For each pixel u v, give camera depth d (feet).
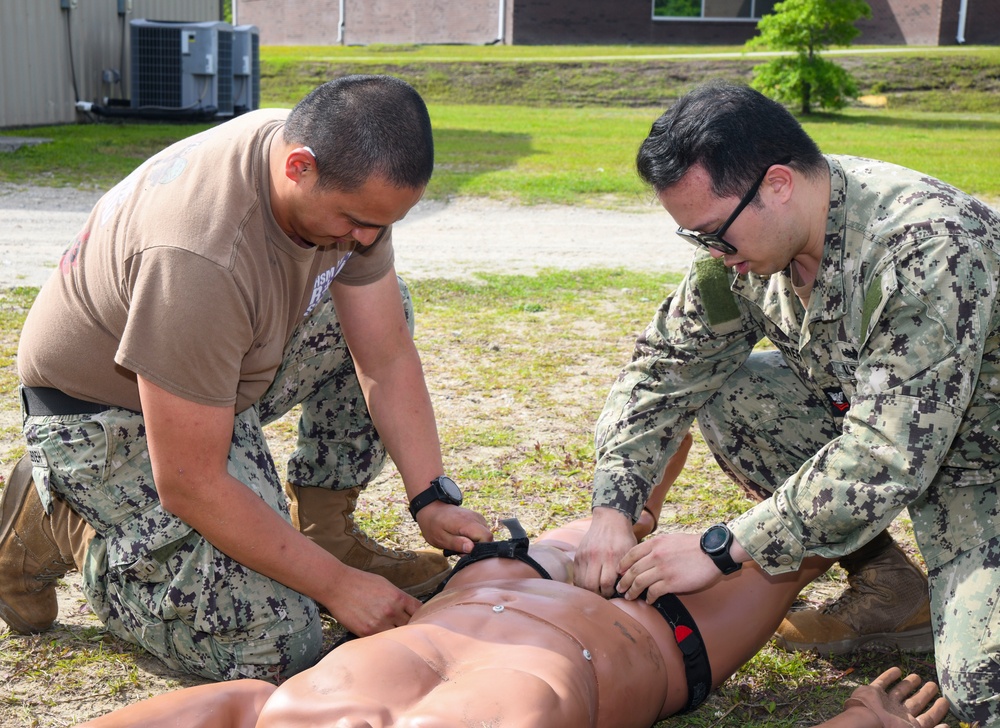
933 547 8.20
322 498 9.69
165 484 7.31
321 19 120.98
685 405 9.05
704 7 107.24
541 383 16.56
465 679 5.71
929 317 6.97
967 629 7.68
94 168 40.83
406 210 6.88
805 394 9.29
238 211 7.06
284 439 13.91
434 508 8.53
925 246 7.00
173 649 8.18
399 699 5.65
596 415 14.98
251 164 7.16
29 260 25.41
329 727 5.45
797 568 7.47
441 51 106.32
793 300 8.21
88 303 7.58
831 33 78.84
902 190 7.30
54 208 32.99
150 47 56.75
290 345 9.02
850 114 79.20
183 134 52.26
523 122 69.82
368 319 8.72
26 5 52.39
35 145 45.98
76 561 8.41
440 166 46.01
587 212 36.27
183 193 7.14
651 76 90.74
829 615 8.93
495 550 7.96
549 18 109.09
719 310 8.70
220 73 58.75
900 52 94.73
